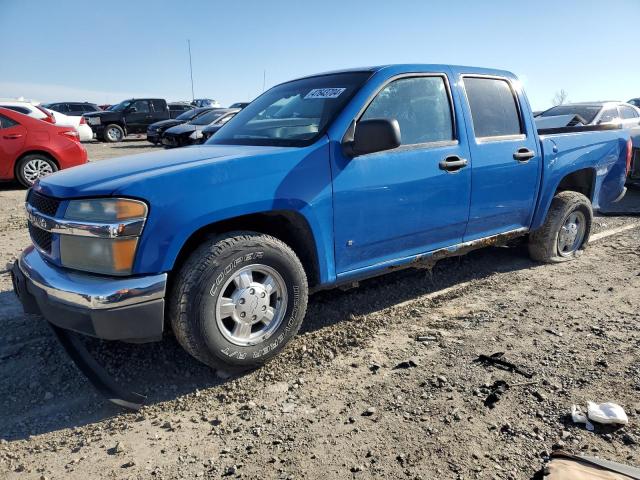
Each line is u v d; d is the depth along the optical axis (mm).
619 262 5336
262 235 3129
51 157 9992
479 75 4367
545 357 3312
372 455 2432
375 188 3533
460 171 4020
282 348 3283
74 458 2463
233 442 2559
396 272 4941
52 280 2883
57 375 3189
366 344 3562
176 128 17375
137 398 2912
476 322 3891
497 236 4586
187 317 2875
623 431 2557
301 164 3230
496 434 2557
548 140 4844
